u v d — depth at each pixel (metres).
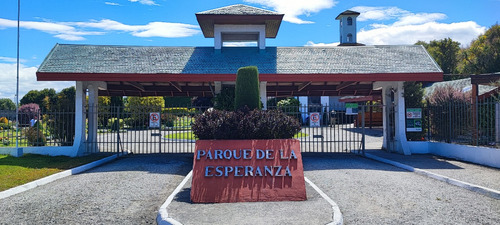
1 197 7.97
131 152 15.75
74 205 7.39
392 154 15.04
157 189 8.88
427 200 7.56
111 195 8.19
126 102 37.16
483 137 13.06
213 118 9.47
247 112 9.75
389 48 17.17
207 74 14.11
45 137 16.17
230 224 6.01
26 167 11.59
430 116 16.00
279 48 17.09
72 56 15.27
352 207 7.16
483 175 10.02
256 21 16.45
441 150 14.61
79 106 14.93
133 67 14.54
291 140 8.84
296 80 14.20
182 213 6.68
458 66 42.28
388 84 16.30
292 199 7.77
